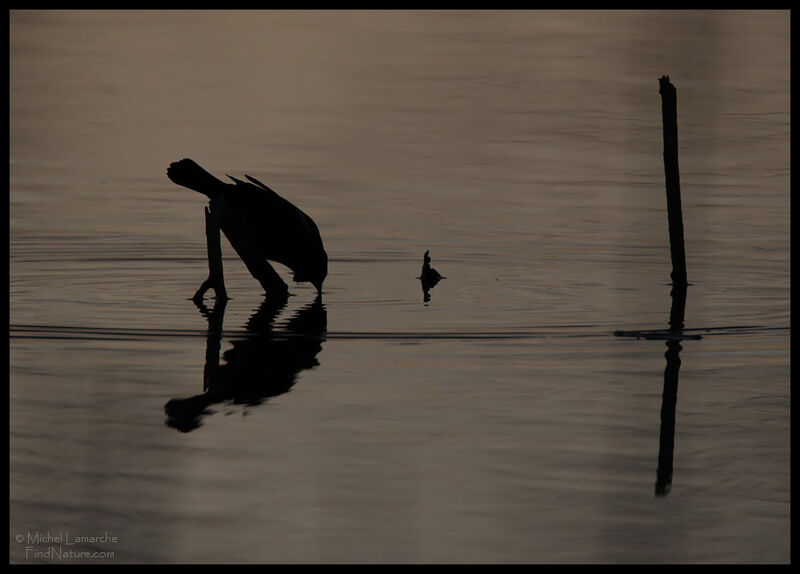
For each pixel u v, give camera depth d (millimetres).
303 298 42156
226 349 34594
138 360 33406
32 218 56000
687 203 58719
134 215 57094
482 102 83938
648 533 21953
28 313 39156
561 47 102375
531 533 21953
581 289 43406
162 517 22547
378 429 27375
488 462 25297
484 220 55750
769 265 47312
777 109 79438
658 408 29000
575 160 68438
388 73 93625
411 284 44500
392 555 21094
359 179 64188
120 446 26297
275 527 22203
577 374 31953
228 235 42500
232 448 26094
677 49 100375
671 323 37875
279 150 70750
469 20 117188
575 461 25406
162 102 84062
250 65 96875
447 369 32406
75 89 87688
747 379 31531
